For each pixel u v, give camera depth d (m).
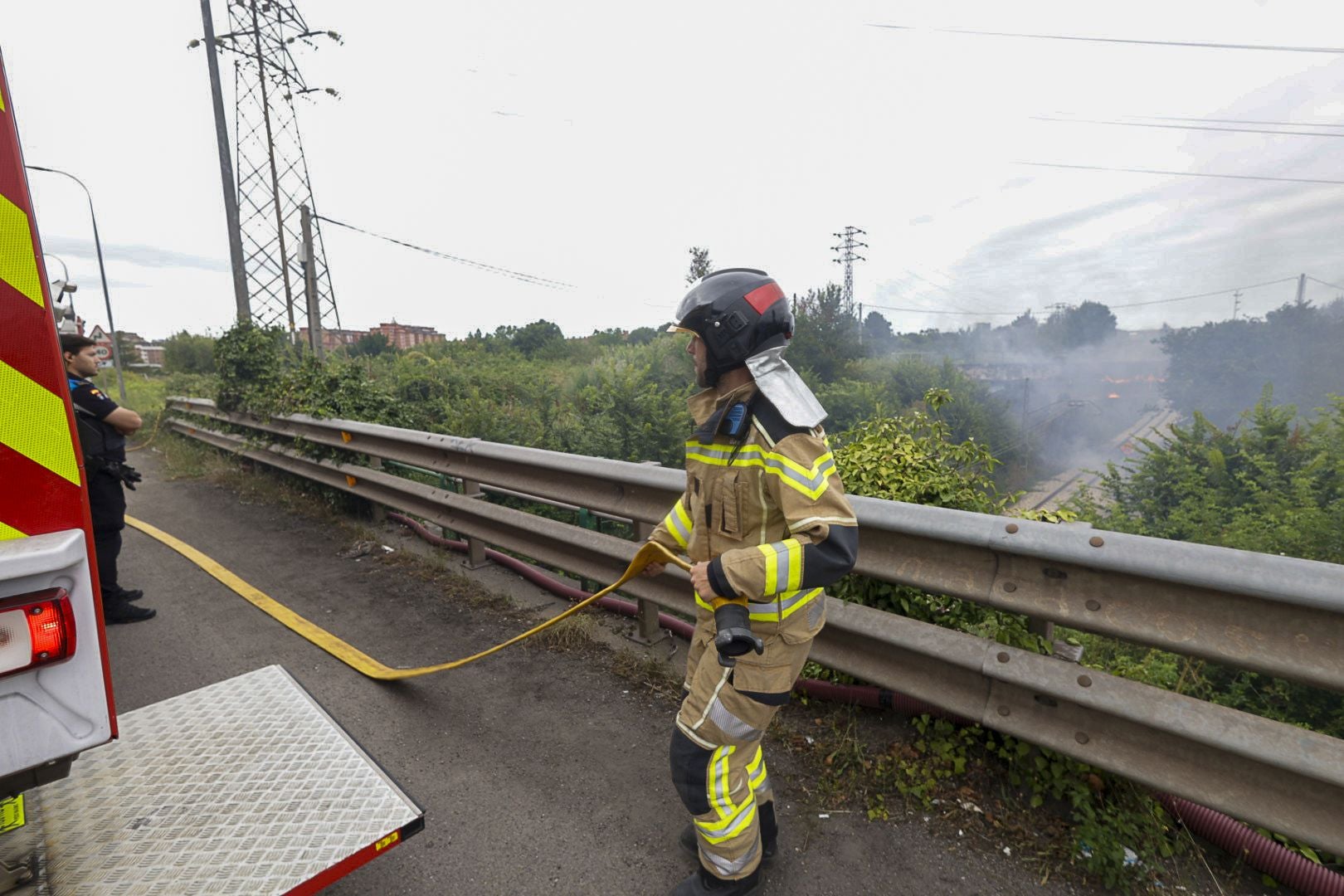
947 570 2.33
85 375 4.15
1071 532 2.00
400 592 4.56
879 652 2.56
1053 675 2.08
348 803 1.93
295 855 1.74
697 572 1.58
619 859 2.17
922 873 2.07
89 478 4.04
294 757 2.14
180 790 1.98
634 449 19.72
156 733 2.26
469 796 2.49
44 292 1.47
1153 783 1.89
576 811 2.39
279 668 2.71
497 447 4.23
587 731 2.89
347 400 7.44
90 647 1.52
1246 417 14.79
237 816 1.87
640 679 3.28
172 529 6.40
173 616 4.29
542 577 4.50
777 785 2.49
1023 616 2.45
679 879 2.08
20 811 1.81
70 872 1.67
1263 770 1.74
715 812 1.79
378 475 5.71
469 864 2.16
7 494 1.43
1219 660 1.75
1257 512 12.19
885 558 2.49
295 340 21.06
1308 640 1.63
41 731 1.45
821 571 1.50
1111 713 1.95
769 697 1.70
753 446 1.64
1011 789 2.36
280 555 5.49
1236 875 2.00
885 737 2.67
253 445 8.28
